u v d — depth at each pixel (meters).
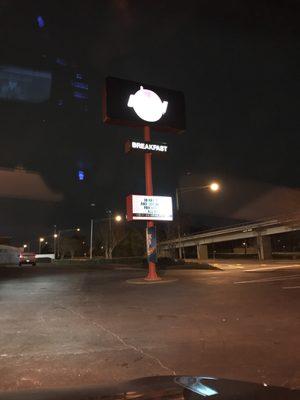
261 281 18.64
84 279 23.84
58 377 5.66
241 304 12.06
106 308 12.18
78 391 2.29
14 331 9.00
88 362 6.41
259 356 6.57
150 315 10.73
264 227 82.31
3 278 26.42
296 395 2.10
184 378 2.45
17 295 16.11
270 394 2.10
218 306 11.84
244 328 8.75
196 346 7.32
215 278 21.38
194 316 10.36
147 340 7.88
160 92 24.89
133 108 23.84
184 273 26.73
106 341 7.88
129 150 23.25
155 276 22.14
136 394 2.10
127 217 23.09
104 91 23.77
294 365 6.04
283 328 8.64
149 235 22.70
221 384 2.28
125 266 43.56
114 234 97.62
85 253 141.00
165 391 2.13
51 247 147.00
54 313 11.44
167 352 6.95
